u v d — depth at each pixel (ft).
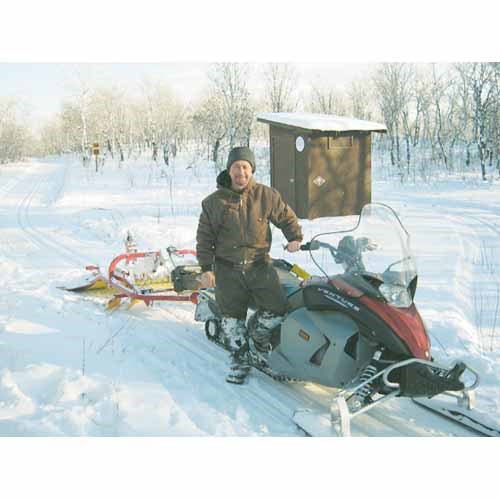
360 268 11.55
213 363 14.23
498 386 12.62
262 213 12.74
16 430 10.43
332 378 11.29
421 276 22.41
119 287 18.67
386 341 10.52
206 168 84.79
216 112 77.10
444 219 37.19
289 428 10.88
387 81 99.81
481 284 21.36
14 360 13.75
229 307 13.08
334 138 37.09
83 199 55.26
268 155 72.23
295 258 25.34
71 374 12.99
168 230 33.81
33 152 254.27
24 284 21.89
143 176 79.00
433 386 10.28
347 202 38.42
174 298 17.43
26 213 46.34
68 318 17.48
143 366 13.83
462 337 15.51
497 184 59.47
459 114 95.09
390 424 11.22
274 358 12.77
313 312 12.00
